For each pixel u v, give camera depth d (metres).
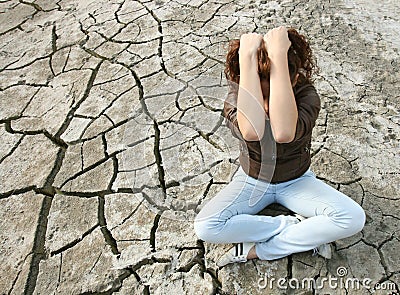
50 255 2.22
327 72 2.96
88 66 3.23
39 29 3.63
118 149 2.65
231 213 2.05
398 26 3.31
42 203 2.45
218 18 3.50
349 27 3.31
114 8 3.73
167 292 2.04
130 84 3.05
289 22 3.39
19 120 2.92
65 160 2.64
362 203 2.26
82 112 2.91
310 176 2.08
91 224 2.32
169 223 2.28
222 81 2.82
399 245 2.10
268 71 1.88
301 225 1.98
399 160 2.44
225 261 2.05
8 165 2.66
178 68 3.11
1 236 2.32
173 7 3.66
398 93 2.81
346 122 2.65
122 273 2.12
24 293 2.11
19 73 3.26
